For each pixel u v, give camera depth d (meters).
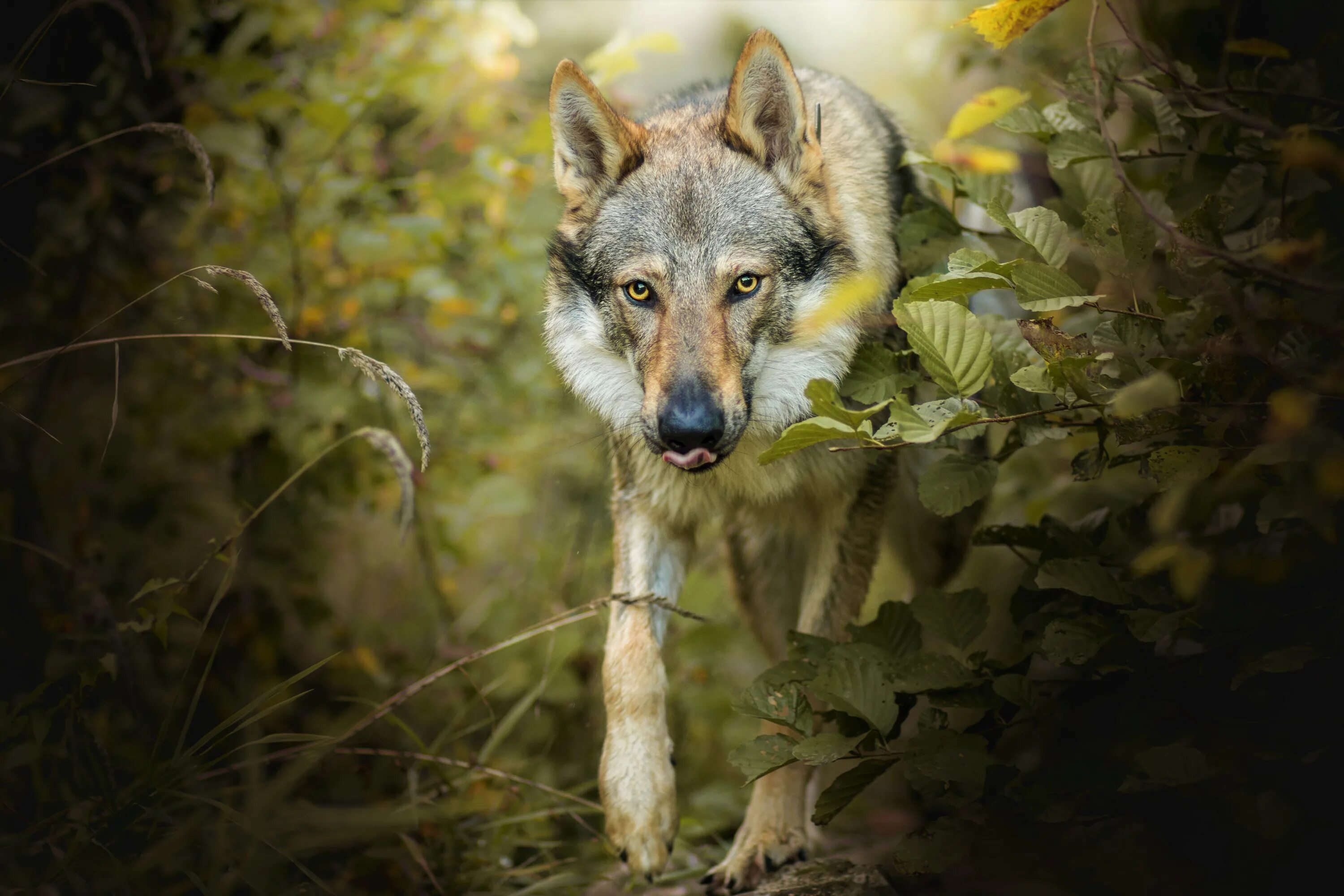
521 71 7.68
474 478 6.21
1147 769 2.86
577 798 4.36
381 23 5.98
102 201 4.96
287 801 4.09
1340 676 2.86
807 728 3.51
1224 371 2.98
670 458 4.00
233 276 3.46
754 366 4.24
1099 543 3.88
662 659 4.52
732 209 4.20
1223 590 3.15
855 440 4.32
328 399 5.37
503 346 6.37
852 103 5.02
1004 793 3.17
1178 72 3.72
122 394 5.29
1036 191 5.79
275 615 5.33
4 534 4.18
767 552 5.30
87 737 3.62
